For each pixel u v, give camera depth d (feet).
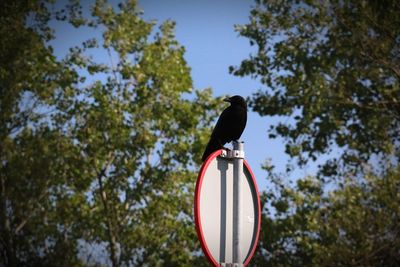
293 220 71.72
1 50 86.94
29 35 86.69
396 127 63.21
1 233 86.69
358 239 57.26
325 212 66.23
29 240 87.81
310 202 71.77
